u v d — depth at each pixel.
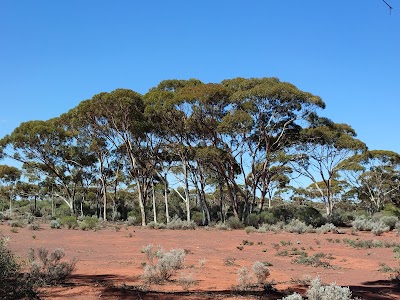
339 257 18.45
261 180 41.53
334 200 63.75
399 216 43.94
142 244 22.19
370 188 56.06
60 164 49.78
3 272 7.79
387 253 19.89
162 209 51.66
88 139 46.16
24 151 46.25
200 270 13.54
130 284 10.55
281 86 33.88
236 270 13.86
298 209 41.47
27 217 42.50
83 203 58.66
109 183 53.12
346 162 50.38
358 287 11.32
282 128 37.62
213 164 37.72
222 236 27.33
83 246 20.77
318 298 7.21
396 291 10.95
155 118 37.66
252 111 34.88
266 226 33.00
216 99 34.91
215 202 57.81
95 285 9.91
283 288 10.52
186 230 32.78
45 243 21.42
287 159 36.72
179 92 35.91
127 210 58.53
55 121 45.22
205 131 37.41
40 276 10.19
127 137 38.31
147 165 43.56
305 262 16.31
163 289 9.90
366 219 37.50
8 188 60.38
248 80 37.34
